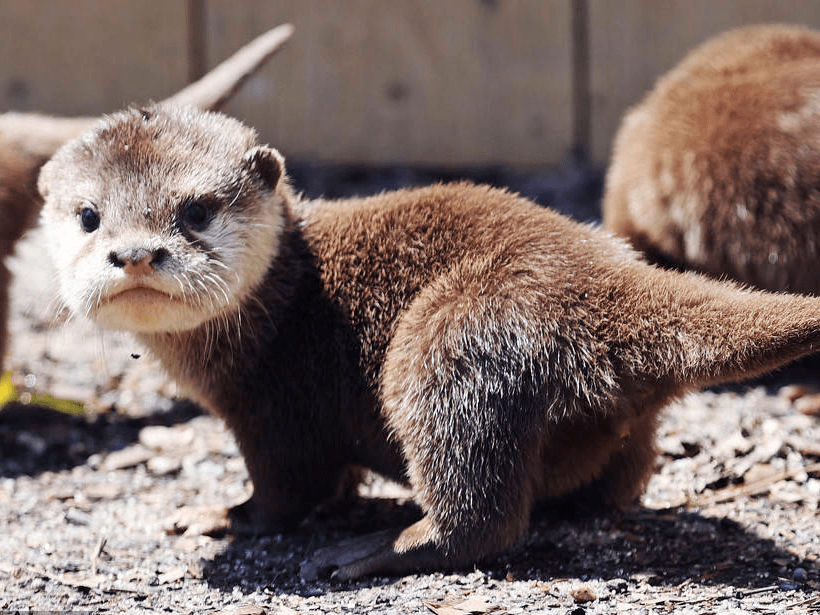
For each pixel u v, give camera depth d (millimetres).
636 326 3893
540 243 4160
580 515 4488
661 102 6047
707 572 3961
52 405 5922
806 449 4938
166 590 3963
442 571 4008
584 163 8328
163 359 4500
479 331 3953
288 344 4348
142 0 8102
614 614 3588
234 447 5496
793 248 5523
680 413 5477
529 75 8328
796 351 3689
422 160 8422
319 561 4078
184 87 8164
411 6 8266
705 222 5645
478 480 3930
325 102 8336
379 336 4250
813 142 5500
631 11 8203
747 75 5887
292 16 8227
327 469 4445
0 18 8070
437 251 4254
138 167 4137
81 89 8156
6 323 5781
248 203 4246
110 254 3891
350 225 4453
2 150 5777
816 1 8047
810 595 3703
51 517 4754
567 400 3932
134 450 5512
